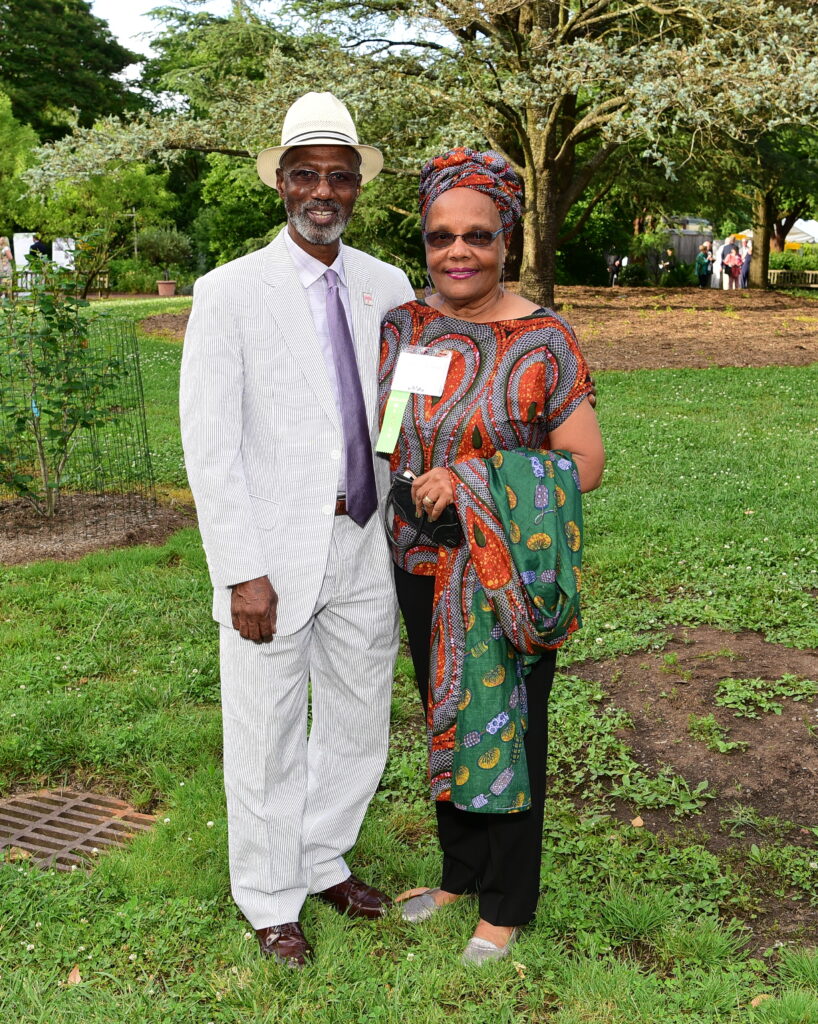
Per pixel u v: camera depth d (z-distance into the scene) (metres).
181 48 22.67
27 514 7.79
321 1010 2.66
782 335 18.81
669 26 15.36
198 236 40.44
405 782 3.91
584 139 19.06
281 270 2.75
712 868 3.31
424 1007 2.68
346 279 2.84
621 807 3.78
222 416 2.68
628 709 4.54
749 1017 2.61
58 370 7.62
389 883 3.31
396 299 2.95
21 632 5.38
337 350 2.78
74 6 46.44
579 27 16.20
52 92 44.25
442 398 2.74
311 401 2.76
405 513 2.82
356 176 2.75
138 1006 2.66
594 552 6.57
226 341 2.67
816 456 9.31
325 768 3.10
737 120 13.79
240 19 18.94
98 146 15.32
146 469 8.80
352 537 2.88
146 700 4.58
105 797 3.92
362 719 3.05
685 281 34.81
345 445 2.80
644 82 12.68
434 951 2.89
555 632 2.65
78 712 4.46
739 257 32.56
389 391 2.81
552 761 4.11
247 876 2.92
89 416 7.73
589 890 3.23
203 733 4.25
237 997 2.71
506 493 2.64
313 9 17.72
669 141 20.38
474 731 2.72
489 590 2.63
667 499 7.87
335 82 14.46
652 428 10.77
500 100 14.30
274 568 2.79
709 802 3.78
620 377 14.47
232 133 15.34
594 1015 2.65
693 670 4.87
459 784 2.74
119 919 3.02
